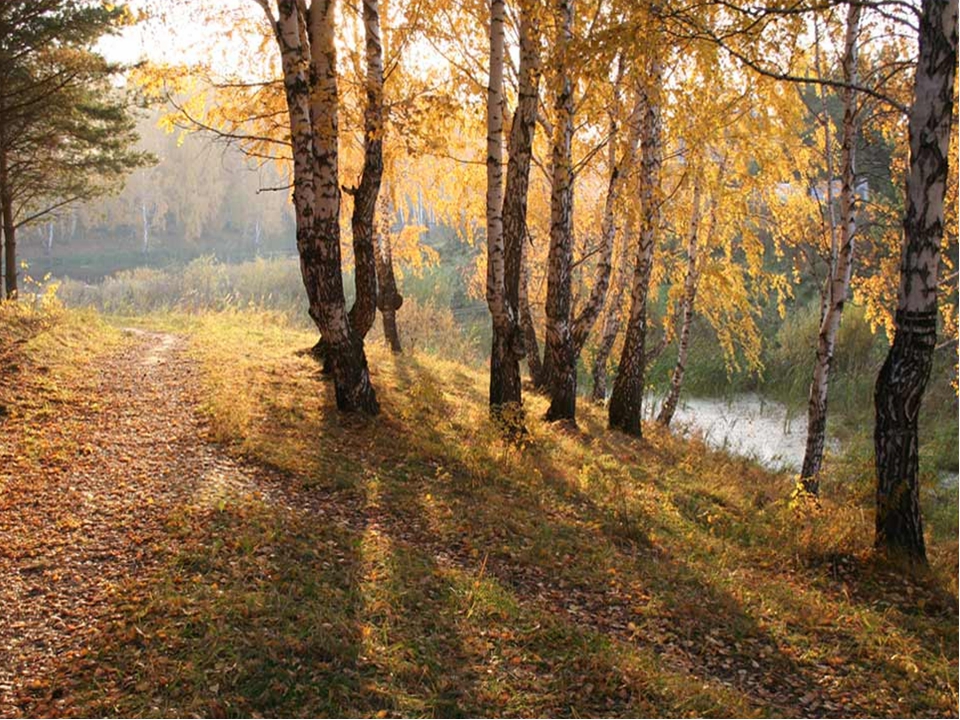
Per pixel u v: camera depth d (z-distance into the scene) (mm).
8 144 17344
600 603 6297
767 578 7473
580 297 21797
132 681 4586
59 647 4906
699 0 8406
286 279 37156
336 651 4980
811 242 12906
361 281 13422
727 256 16562
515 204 11906
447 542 7113
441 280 36625
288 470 8312
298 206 10328
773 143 13500
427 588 6047
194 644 4914
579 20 10727
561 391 13227
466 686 4852
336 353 10734
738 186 15055
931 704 5309
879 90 10602
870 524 8781
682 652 5672
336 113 10523
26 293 16812
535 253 20734
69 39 17016
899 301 7715
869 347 25031
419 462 9328
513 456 9812
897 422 7809
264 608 5344
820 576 7652
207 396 10766
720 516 9281
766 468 16203
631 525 8164
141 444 8805
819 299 27328
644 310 13984
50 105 17172
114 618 5219
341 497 7859
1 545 6188
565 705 4773
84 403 10141
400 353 17438
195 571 5863
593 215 19875
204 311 22766
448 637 5383
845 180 10578
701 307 17875
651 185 13203
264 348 15117
